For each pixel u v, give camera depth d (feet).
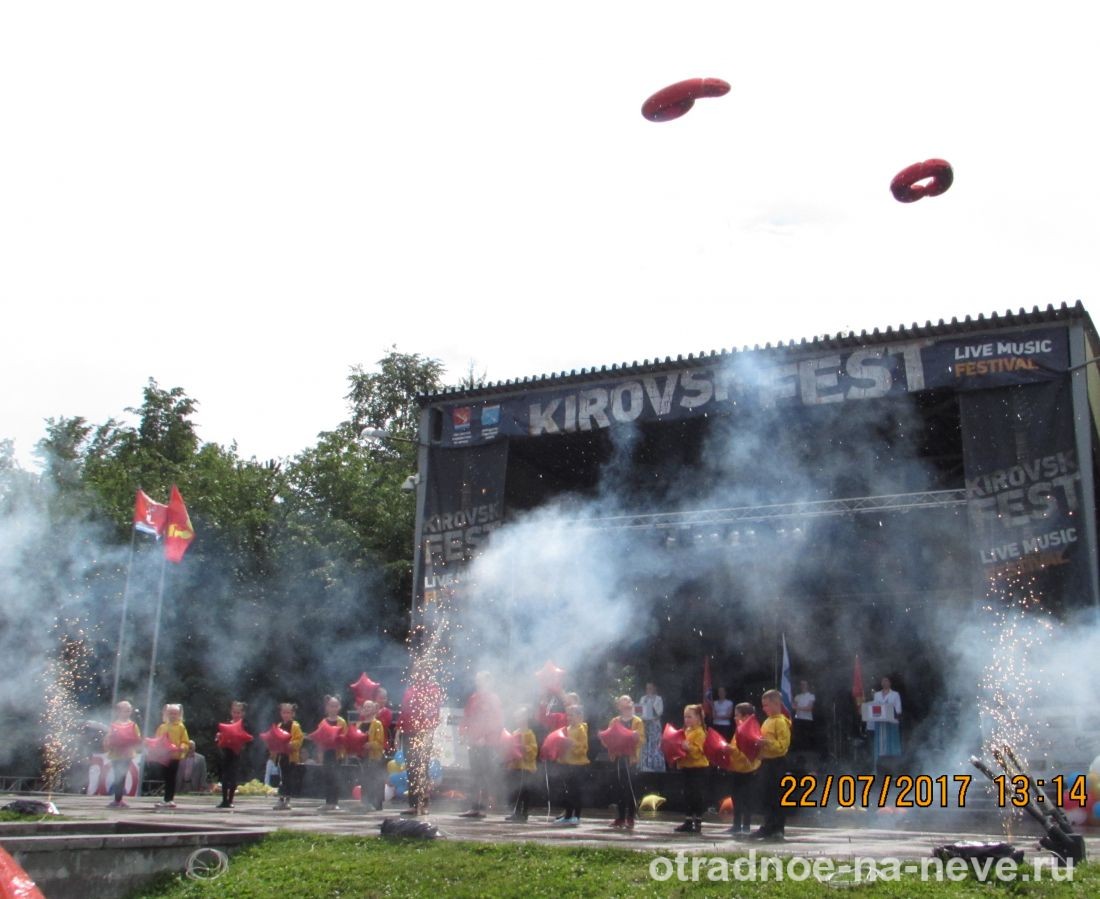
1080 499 56.65
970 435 59.67
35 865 28.27
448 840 33.94
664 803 59.21
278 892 28.66
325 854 32.19
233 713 55.62
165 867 31.48
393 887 28.45
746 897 26.04
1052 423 58.08
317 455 111.24
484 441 72.43
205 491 106.83
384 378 137.08
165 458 119.44
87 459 112.47
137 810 50.55
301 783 66.69
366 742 54.39
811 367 64.28
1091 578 55.57
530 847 32.17
